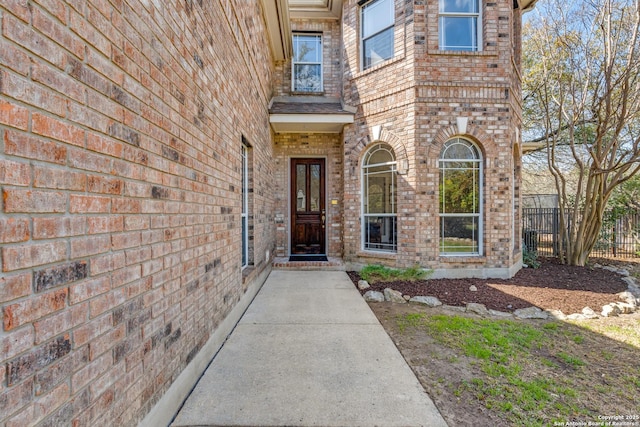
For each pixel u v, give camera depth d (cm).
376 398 232
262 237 588
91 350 133
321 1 766
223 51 327
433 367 280
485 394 241
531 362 294
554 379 266
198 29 257
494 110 612
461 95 609
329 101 770
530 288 544
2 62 97
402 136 622
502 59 611
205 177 272
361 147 686
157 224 190
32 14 108
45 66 112
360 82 688
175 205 214
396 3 630
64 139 121
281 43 712
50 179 115
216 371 267
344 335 346
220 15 317
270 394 235
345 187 711
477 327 373
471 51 615
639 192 973
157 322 189
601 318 416
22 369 103
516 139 682
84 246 130
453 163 625
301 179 810
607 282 593
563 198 790
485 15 609
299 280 610
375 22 678
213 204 294
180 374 220
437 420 209
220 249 315
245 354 299
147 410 176
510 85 619
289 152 793
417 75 604
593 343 339
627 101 664
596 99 712
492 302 475
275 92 791
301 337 340
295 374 264
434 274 606
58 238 118
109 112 146
